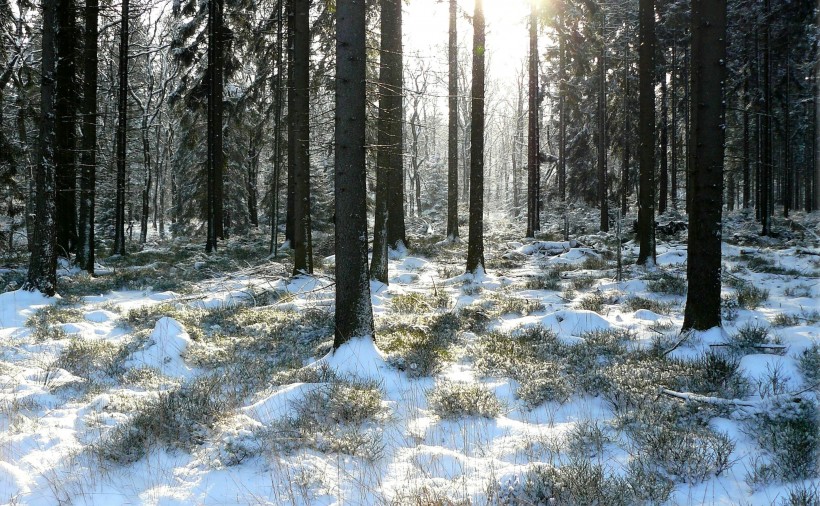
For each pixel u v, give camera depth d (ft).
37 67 72.33
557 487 13.61
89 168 60.18
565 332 31.35
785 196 104.12
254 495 14.60
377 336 29.63
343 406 19.56
